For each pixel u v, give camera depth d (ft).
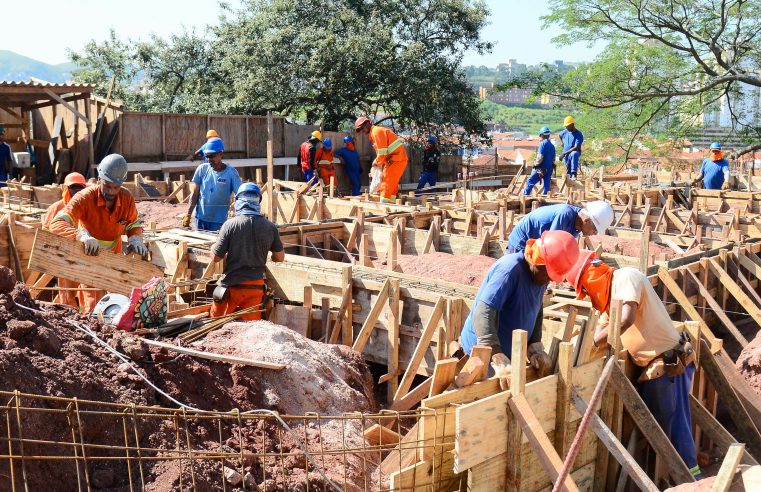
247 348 17.85
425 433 14.43
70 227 20.74
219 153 31.68
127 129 71.67
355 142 90.33
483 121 104.27
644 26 95.61
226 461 14.43
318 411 17.25
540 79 102.06
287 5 91.20
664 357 17.81
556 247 16.20
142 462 13.61
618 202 56.24
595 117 103.19
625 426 18.25
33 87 65.00
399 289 23.11
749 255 33.53
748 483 13.62
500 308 16.07
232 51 91.15
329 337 23.57
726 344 30.37
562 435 16.02
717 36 94.99
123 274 20.67
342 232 37.47
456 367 16.15
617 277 17.47
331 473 15.30
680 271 28.81
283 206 48.67
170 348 16.33
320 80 89.25
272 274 25.40
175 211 47.11
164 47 102.68
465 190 54.85
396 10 95.91
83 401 12.42
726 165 61.41
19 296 15.42
